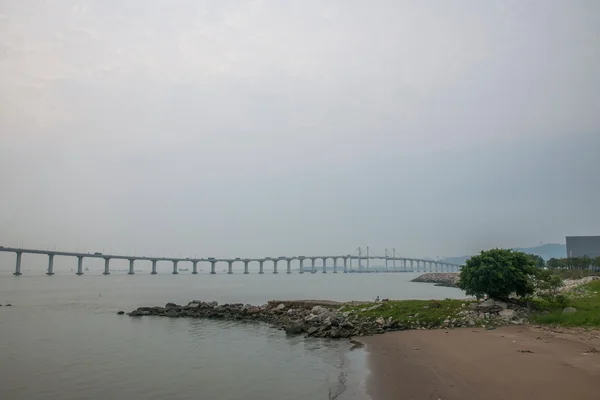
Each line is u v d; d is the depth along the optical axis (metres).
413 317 39.59
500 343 28.28
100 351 32.25
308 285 145.75
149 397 20.92
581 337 29.28
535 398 17.55
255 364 27.36
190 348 33.22
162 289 123.25
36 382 23.80
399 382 21.52
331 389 21.27
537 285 42.34
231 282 178.12
